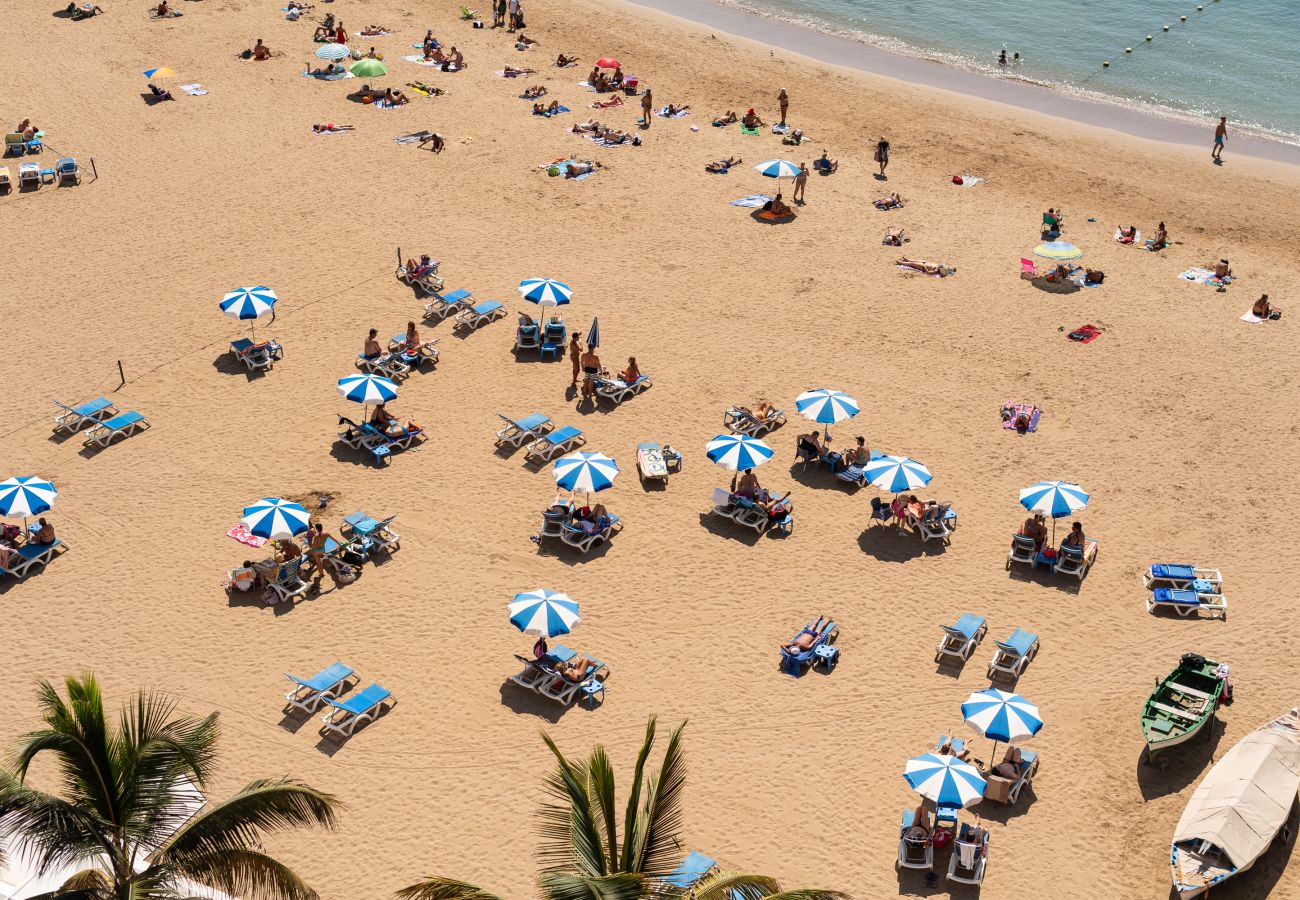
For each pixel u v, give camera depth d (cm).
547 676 2619
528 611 2559
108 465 3247
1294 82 6481
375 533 3008
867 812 2377
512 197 4734
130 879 1681
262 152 5003
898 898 2209
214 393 3547
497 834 2303
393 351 3700
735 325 3969
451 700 2592
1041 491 2953
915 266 4369
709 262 4344
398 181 4816
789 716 2578
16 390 3522
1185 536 3116
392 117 5381
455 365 3725
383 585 2895
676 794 1714
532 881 2208
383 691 2547
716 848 2289
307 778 2402
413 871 2230
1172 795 2419
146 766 1686
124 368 3634
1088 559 3012
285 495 3155
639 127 5431
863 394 3641
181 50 5962
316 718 2545
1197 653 2756
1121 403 3641
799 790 2416
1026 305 4156
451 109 5497
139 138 5078
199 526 3050
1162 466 3369
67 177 4709
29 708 2514
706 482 3275
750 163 5153
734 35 6906
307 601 2847
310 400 3531
